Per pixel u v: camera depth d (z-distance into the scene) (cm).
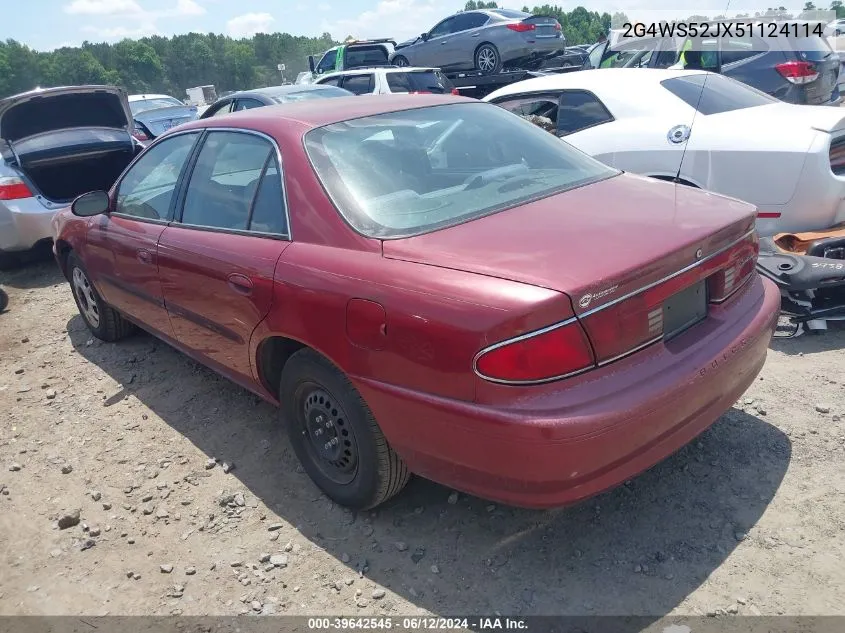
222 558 283
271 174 313
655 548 265
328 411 290
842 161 471
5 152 697
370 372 255
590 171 336
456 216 280
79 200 417
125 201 425
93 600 268
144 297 403
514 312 216
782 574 247
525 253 242
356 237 272
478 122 352
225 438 370
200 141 370
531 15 1446
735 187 486
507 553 271
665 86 551
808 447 314
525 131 361
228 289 318
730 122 498
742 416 342
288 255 288
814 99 794
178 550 290
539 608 244
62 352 504
